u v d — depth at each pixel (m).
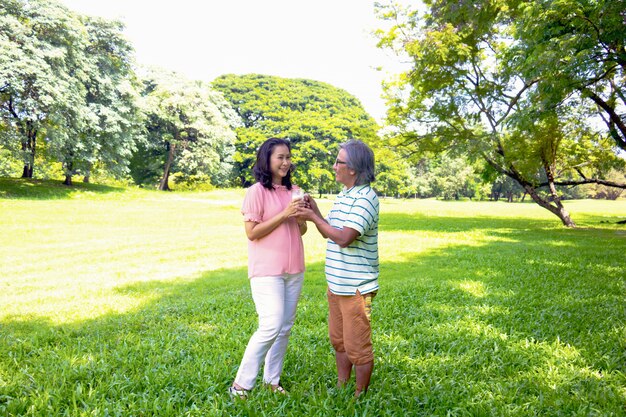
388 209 33.75
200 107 39.78
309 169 47.91
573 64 10.34
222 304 6.20
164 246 13.12
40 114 24.25
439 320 5.21
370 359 2.96
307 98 57.53
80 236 14.62
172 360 3.80
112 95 29.11
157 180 44.88
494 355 3.90
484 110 18.52
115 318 5.59
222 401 2.87
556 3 9.62
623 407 2.91
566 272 8.35
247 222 2.95
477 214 29.42
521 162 19.59
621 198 70.44
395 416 2.79
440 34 16.38
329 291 3.13
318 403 2.88
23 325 5.41
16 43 22.56
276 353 3.18
